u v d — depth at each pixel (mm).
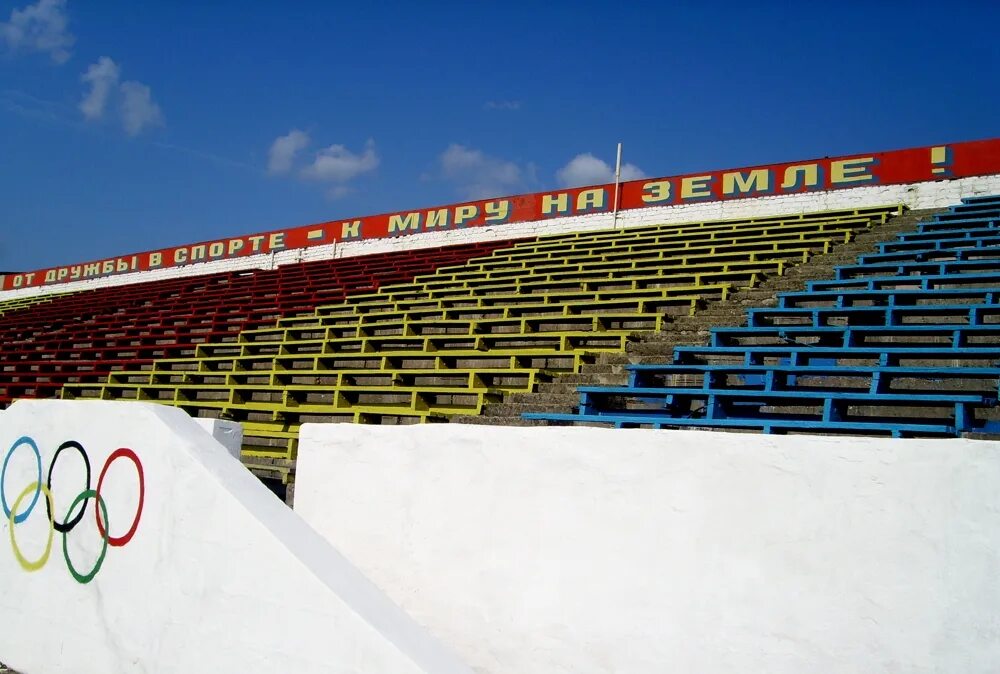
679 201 17688
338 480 5203
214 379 13242
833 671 3453
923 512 3354
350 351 12383
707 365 7328
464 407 9133
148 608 4516
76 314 23062
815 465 3607
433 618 4629
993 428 5332
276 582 3998
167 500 4551
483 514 4566
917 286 9523
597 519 4156
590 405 7141
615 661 3988
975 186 14328
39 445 5473
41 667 5059
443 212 21562
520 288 13828
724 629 3725
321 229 24000
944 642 3250
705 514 3850
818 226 14422
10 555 5504
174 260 27562
